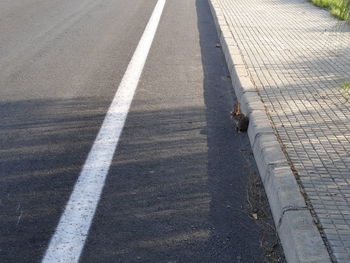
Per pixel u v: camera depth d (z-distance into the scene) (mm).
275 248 3016
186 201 3447
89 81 5906
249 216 3322
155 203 3406
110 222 3184
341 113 4715
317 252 2732
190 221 3230
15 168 3789
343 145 4035
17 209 3277
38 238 3004
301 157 3811
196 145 4289
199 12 10797
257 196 3557
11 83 5742
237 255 2936
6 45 7422
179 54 7266
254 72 5910
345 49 7207
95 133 4453
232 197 3527
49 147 4156
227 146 4309
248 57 6574
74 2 11500
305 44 7465
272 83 5523
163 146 4238
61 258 2842
